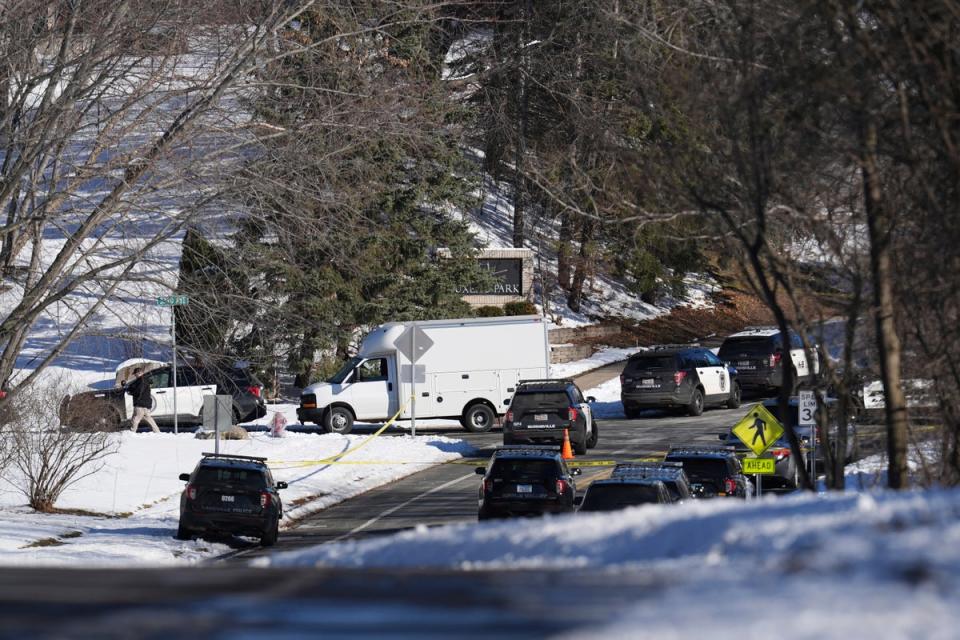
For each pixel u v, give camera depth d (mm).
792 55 43719
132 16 83125
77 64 86562
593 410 166125
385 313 175375
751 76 44750
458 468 122125
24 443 93312
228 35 88688
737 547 21047
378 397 150625
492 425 152000
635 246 59750
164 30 86438
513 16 146000
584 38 109750
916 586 15656
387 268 178875
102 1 83375
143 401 138750
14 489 99938
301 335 160375
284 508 98500
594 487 73188
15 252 88125
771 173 44438
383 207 172125
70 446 95750
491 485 82000
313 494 105125
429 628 14430
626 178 54500
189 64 91500
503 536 25719
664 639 13234
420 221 182625
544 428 124062
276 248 93688
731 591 16297
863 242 50219
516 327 151375
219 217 85875
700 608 15117
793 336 167875
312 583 19219
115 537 82125
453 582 18828
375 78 95688
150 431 144875
